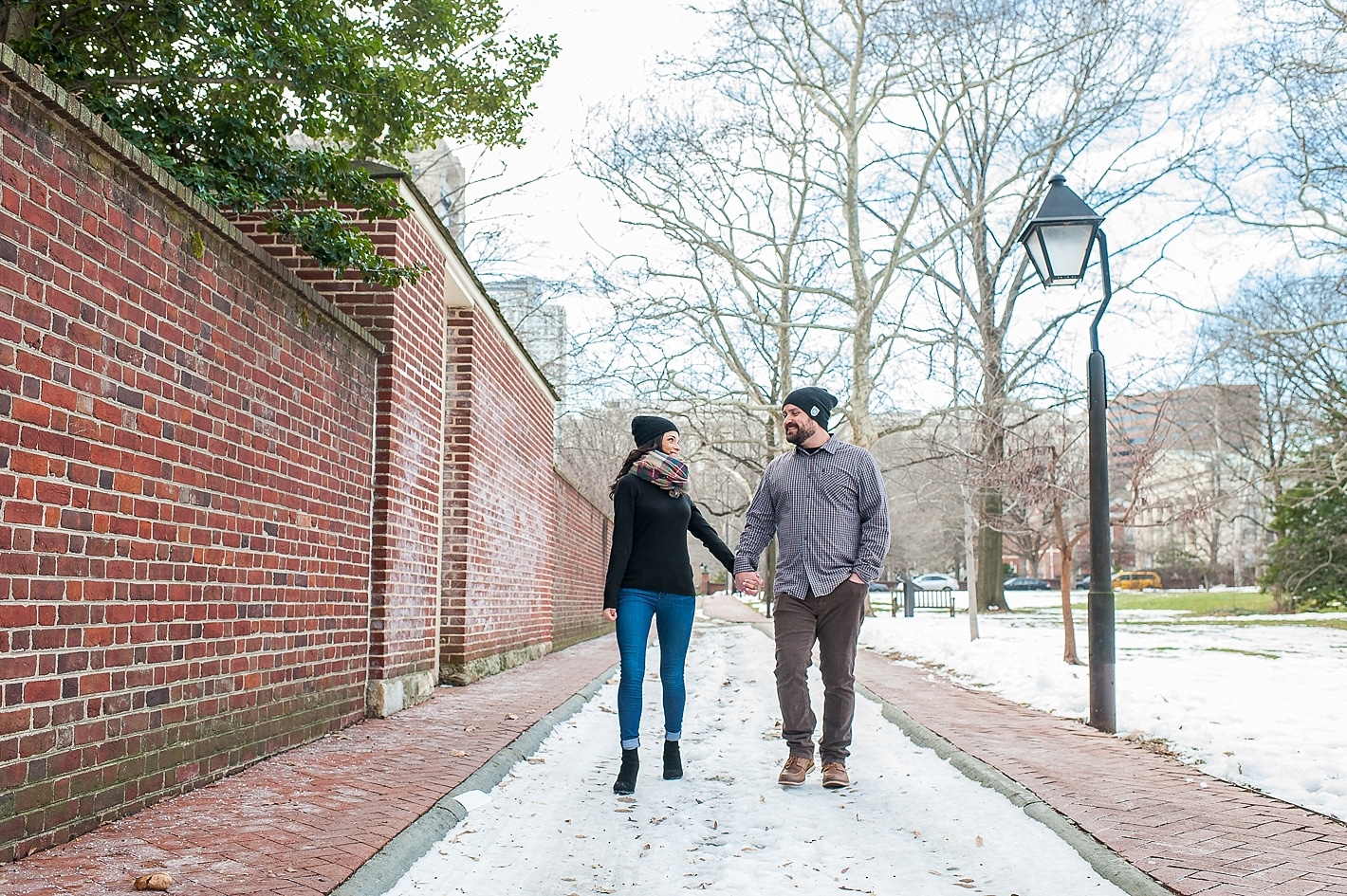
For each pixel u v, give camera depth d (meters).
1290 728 6.15
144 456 4.17
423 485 8.17
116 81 5.77
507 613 11.41
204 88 6.11
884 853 3.99
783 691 5.36
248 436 5.16
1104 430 7.11
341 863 3.48
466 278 9.29
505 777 5.37
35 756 3.47
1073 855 3.84
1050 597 49.34
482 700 8.20
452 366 9.65
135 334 4.11
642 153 20.03
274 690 5.49
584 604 18.44
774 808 4.77
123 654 4.01
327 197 6.40
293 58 5.72
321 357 6.20
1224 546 67.38
